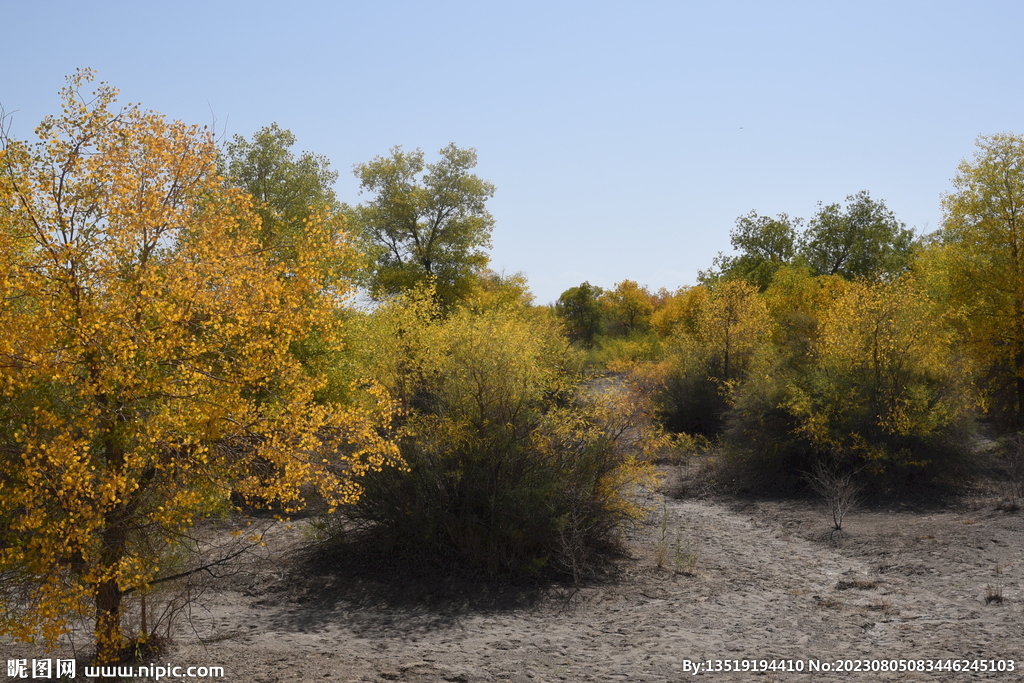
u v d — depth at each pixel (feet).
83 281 17.38
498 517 30.35
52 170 17.42
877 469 46.19
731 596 27.68
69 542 17.20
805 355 57.93
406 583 29.12
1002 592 26.17
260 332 19.42
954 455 46.21
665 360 83.25
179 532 19.57
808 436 48.49
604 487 33.01
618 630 24.07
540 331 46.75
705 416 71.31
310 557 31.73
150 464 18.95
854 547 34.86
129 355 16.78
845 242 143.02
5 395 16.87
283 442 19.74
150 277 17.53
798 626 23.84
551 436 32.99
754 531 39.70
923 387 47.09
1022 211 60.54
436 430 31.91
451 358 33.35
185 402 18.51
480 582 29.14
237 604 26.94
